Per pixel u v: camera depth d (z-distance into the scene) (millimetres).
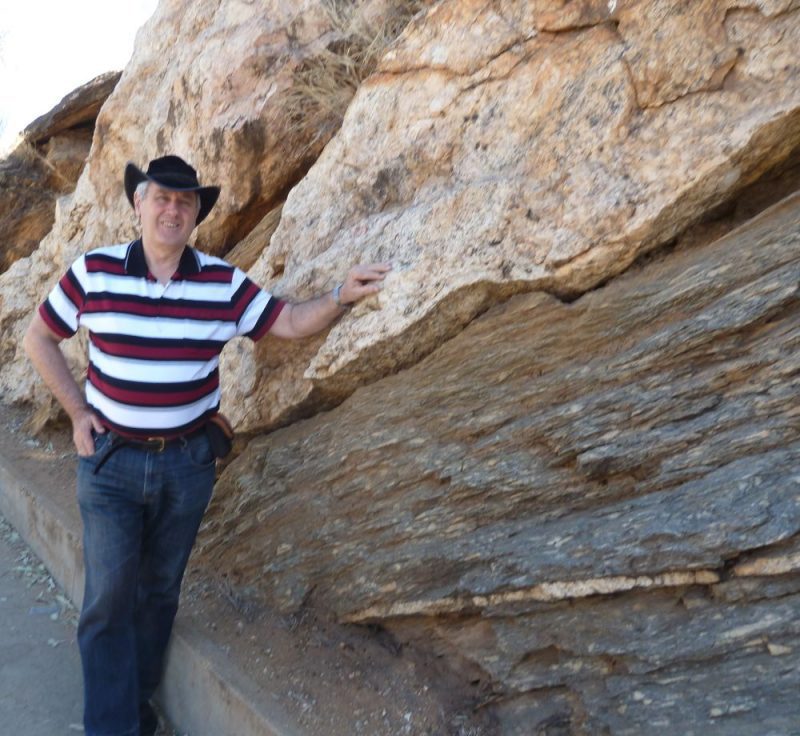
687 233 2572
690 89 2451
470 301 2752
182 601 3418
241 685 2816
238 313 2844
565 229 2594
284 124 3932
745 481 2152
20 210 8008
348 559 2986
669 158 2445
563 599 2443
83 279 2709
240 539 3424
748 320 2236
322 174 3367
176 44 4742
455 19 2969
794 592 2080
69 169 8055
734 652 2139
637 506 2338
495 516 2643
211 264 2803
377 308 2867
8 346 6625
